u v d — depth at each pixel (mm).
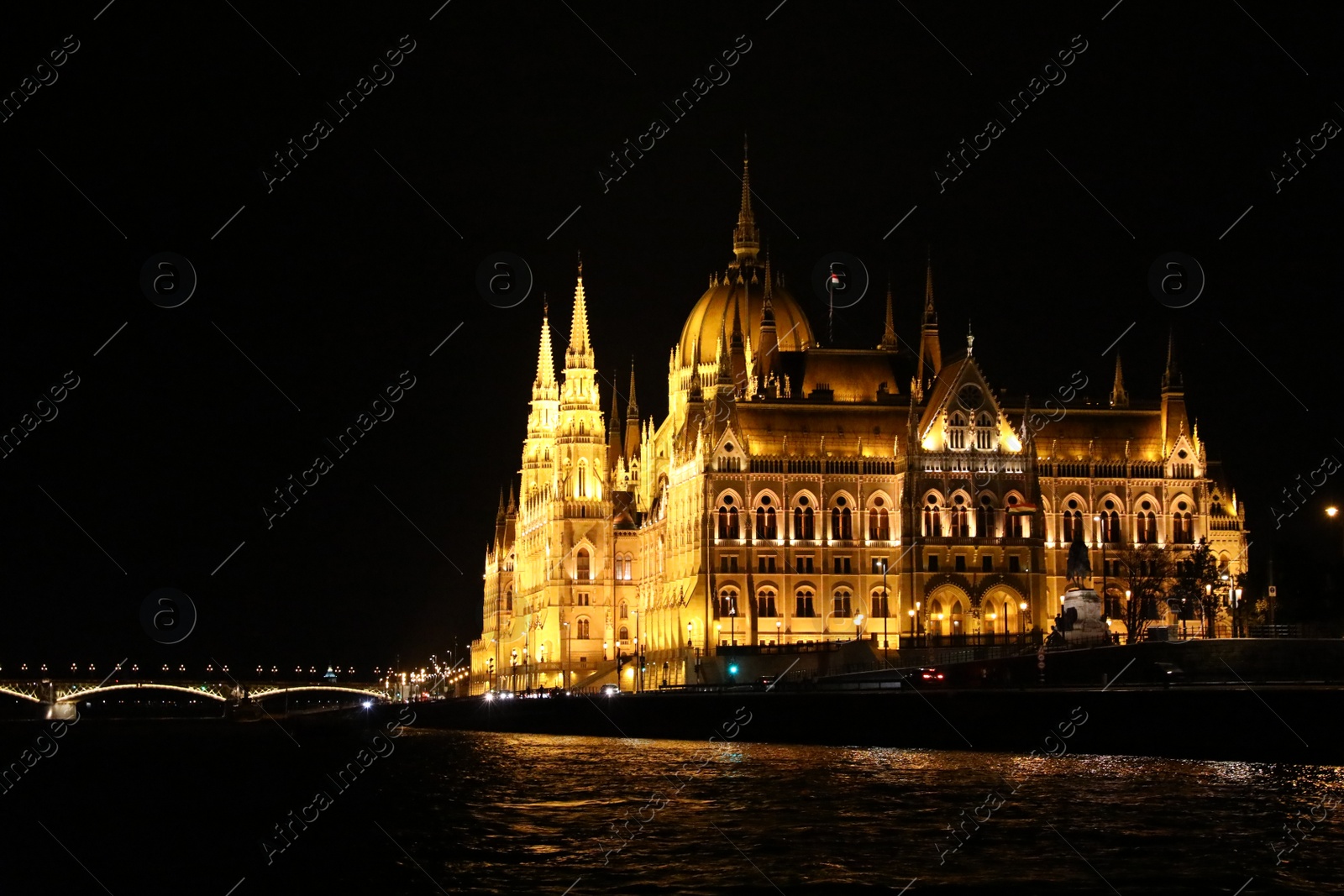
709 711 199500
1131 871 97750
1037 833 108000
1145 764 140125
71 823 137500
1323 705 135750
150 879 108875
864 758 156875
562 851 109750
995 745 158625
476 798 140125
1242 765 137250
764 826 114688
